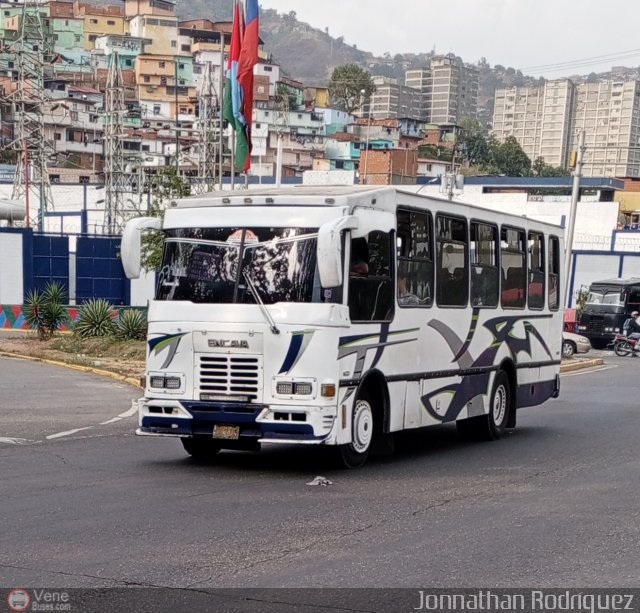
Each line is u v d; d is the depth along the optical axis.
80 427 14.97
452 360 13.43
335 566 7.17
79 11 157.25
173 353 11.01
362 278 11.14
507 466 12.18
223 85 33.09
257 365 10.70
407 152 82.88
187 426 10.96
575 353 37.81
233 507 9.15
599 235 62.88
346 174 76.12
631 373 29.94
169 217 11.40
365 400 11.56
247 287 10.84
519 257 15.79
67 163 108.19
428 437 15.34
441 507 9.38
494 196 67.81
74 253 44.00
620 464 12.41
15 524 8.29
